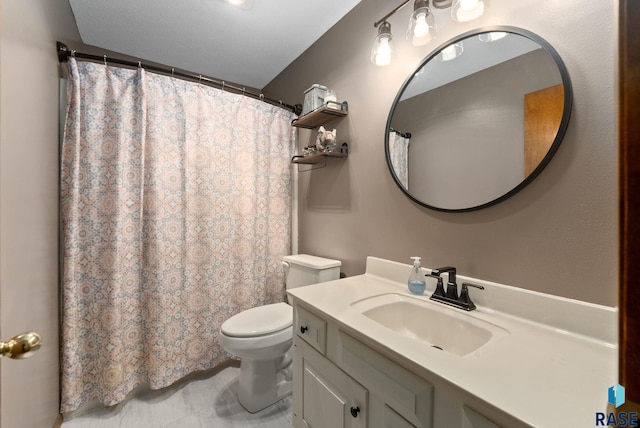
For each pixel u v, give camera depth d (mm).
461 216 1089
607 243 747
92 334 1461
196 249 1779
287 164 2182
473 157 1035
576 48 801
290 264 1824
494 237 989
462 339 918
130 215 1539
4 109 697
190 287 1740
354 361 838
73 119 1376
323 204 1871
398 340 747
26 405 852
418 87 1233
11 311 723
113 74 1507
